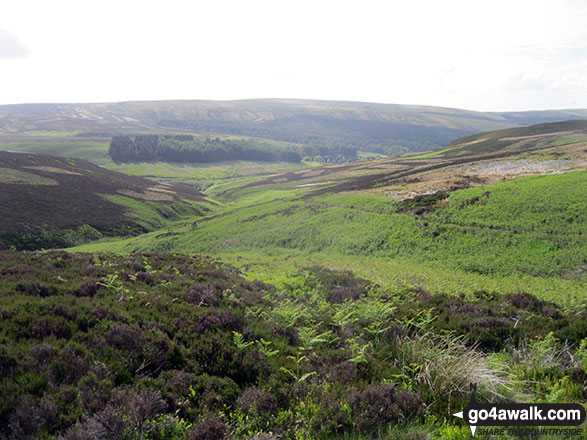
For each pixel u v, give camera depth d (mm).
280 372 6965
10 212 63031
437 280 23562
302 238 42969
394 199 49312
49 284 10211
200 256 38062
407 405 5617
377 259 33250
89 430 4559
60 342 6590
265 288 16484
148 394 5480
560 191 36656
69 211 71000
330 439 5086
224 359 7332
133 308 9406
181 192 118750
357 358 7176
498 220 34500
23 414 4652
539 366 7109
